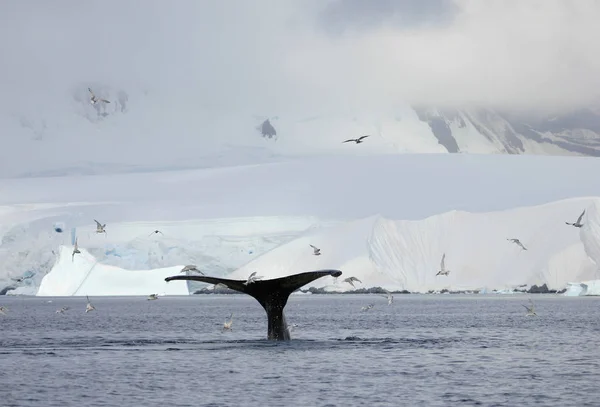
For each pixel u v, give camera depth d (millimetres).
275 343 187875
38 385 134000
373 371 147625
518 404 119875
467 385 134875
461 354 176375
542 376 144375
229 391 129125
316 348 180750
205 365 153875
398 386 133500
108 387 132375
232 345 187250
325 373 145000
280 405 119188
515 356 173625
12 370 149625
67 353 176125
